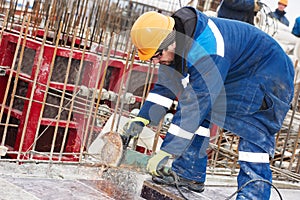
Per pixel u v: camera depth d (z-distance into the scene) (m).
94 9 5.77
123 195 4.20
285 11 9.34
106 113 4.68
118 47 5.54
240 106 4.19
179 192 4.24
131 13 6.04
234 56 4.06
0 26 5.66
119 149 4.02
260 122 4.23
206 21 3.97
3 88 5.56
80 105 4.86
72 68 5.31
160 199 4.32
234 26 4.12
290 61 4.33
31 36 5.55
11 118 5.59
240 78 4.17
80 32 5.66
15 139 5.54
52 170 4.29
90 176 4.35
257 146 4.24
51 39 5.78
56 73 5.27
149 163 3.95
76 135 5.41
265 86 4.19
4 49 5.48
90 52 5.31
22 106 5.47
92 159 4.72
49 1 5.70
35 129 5.30
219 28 4.04
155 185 4.34
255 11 6.51
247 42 4.12
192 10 3.96
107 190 4.20
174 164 4.50
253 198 4.18
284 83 4.24
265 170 4.25
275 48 4.21
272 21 7.91
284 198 5.13
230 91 4.19
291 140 6.74
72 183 4.14
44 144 5.41
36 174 4.16
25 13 5.61
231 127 4.23
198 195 4.44
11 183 3.86
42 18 5.82
